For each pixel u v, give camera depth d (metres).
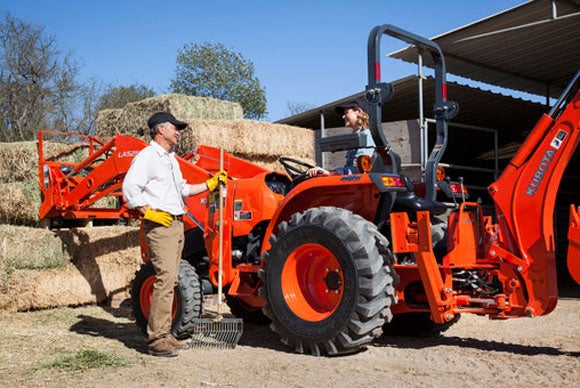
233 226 5.04
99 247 7.01
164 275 4.35
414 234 4.23
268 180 5.30
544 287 4.04
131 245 7.29
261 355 4.28
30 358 4.19
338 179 4.36
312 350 4.25
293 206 4.82
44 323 5.71
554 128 4.16
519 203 4.18
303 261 4.46
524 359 4.02
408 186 4.45
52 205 6.52
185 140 7.84
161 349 4.25
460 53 9.48
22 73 20.06
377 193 4.50
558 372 3.64
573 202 12.11
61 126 19.98
